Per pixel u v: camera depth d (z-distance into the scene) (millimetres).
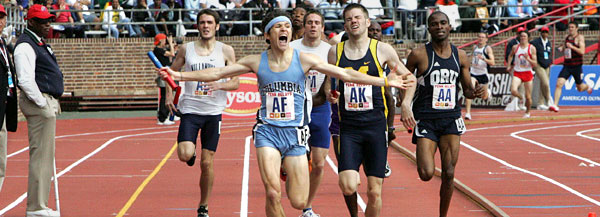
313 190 23141
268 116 19062
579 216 23422
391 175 32156
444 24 21734
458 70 21938
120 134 50500
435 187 29047
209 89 22797
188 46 24438
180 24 74312
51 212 23250
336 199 26547
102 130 53531
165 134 50500
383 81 18641
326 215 23875
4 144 22625
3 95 22188
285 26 18750
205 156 23359
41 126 22859
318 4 75062
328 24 73438
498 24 77562
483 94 22734
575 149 41406
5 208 25141
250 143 44812
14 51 22328
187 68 24344
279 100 18984
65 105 73312
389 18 76062
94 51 74688
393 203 25859
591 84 70875
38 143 22953
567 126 55438
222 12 75375
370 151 20578
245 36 75125
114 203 26062
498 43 74875
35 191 23016
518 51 59906
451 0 77125
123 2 76125
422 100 21984
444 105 21766
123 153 40125
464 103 70312
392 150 41000
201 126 23703
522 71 59875
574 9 80188
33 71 22281
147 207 25344
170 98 24266
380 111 20562
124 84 75125
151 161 36938
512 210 24375
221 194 27719
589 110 68000
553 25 76250
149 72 75438
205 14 24141
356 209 20812
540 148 41875
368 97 20344
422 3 76688
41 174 22984
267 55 19094
